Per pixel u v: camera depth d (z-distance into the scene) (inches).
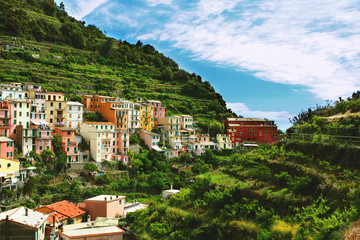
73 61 7244.1
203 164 5172.2
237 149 5866.1
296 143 2170.3
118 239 2048.5
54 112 4687.5
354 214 1311.5
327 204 1499.8
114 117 5201.8
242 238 1612.9
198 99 7819.9
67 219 2593.5
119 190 4003.4
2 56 6008.9
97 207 2800.2
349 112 2348.7
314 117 2465.6
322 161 1840.6
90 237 1955.0
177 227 2043.6
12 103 3902.6
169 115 6619.1
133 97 6683.1
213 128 6515.8
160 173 4613.7
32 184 3262.8
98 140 4416.8
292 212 1598.2
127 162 4690.0
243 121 6476.4
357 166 1642.5
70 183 3764.8
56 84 5807.1
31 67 6043.3
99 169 4296.3
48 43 7608.3
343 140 1856.5
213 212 1948.8
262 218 1647.4
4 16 7150.6
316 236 1322.6
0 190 3078.2
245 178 2206.0
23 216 2074.3
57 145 4121.6
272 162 2107.5
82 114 5029.5
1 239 1877.5
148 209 2497.5
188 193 2391.7
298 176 1836.9
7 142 3494.1
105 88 6540.4
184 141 5890.8
